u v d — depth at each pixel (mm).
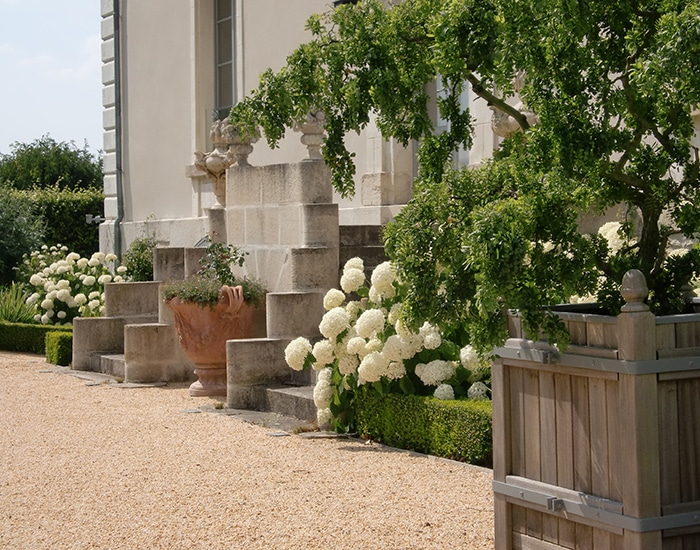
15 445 7816
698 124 7469
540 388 3895
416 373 7133
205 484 6281
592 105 3906
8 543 5203
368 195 12180
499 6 3924
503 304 3852
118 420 8781
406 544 4855
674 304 4137
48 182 36156
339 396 7645
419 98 4832
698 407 3611
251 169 10289
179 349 11203
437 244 3891
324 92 4949
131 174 17672
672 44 3307
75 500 6027
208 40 15773
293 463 6766
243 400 9156
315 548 4879
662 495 3533
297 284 9336
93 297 14531
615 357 3543
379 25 4703
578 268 3785
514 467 4035
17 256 19766
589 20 3750
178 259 11945
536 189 3738
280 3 13820
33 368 12836
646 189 4105
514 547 4043
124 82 17828
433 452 6824
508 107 4328
